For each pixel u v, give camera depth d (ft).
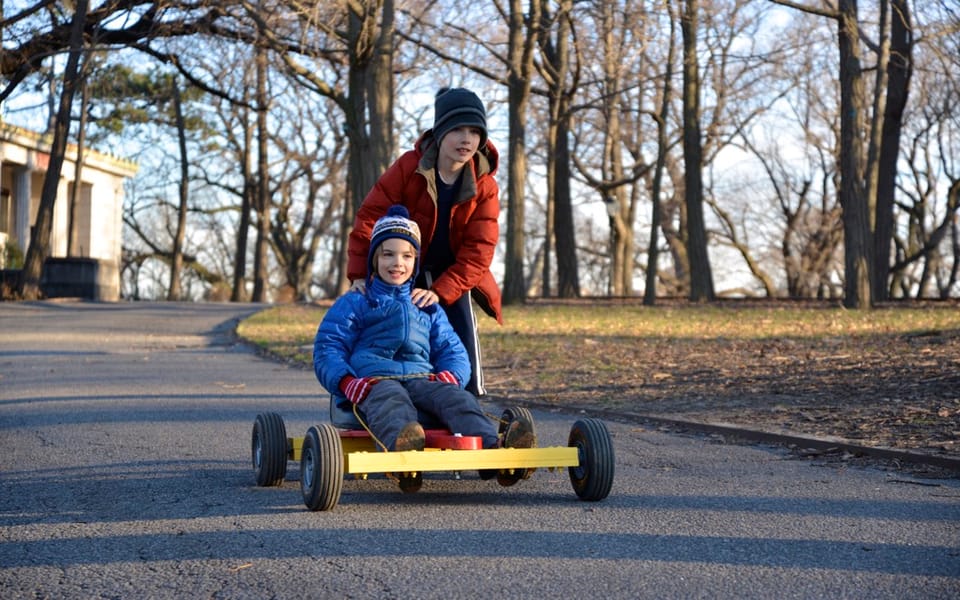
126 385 42.01
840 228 183.11
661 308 92.12
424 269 21.45
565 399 35.55
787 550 14.87
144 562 14.48
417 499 19.06
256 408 34.14
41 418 31.60
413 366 19.54
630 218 183.52
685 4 95.20
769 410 30.42
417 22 90.12
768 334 59.52
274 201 200.54
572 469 19.02
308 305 109.19
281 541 15.58
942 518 16.98
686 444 26.03
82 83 118.01
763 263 210.18
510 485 19.75
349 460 16.70
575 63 109.60
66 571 14.06
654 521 16.96
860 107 85.05
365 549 15.02
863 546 15.07
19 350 61.00
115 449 25.58
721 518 17.17
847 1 83.92
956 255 188.03
